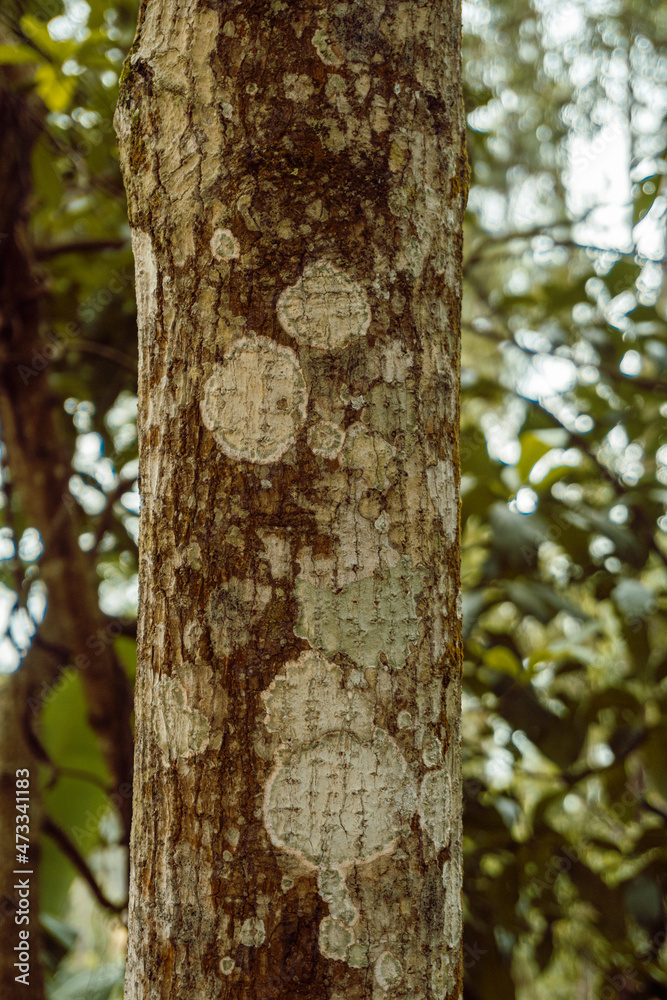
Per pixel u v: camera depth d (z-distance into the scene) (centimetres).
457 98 162
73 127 344
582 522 332
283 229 154
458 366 161
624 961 335
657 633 367
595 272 424
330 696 152
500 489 337
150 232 158
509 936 352
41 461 356
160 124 158
